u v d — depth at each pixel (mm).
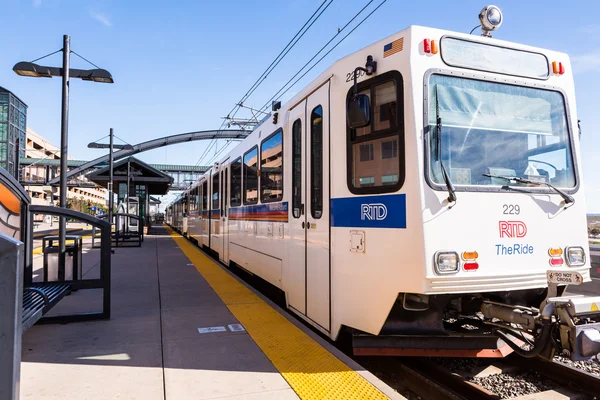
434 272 3850
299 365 4121
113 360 4262
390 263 4125
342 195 4762
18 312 2162
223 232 11711
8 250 2133
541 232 4289
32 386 3648
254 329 5293
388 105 4277
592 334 3461
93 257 13352
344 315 4676
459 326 4703
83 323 5602
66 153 9008
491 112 4352
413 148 3980
